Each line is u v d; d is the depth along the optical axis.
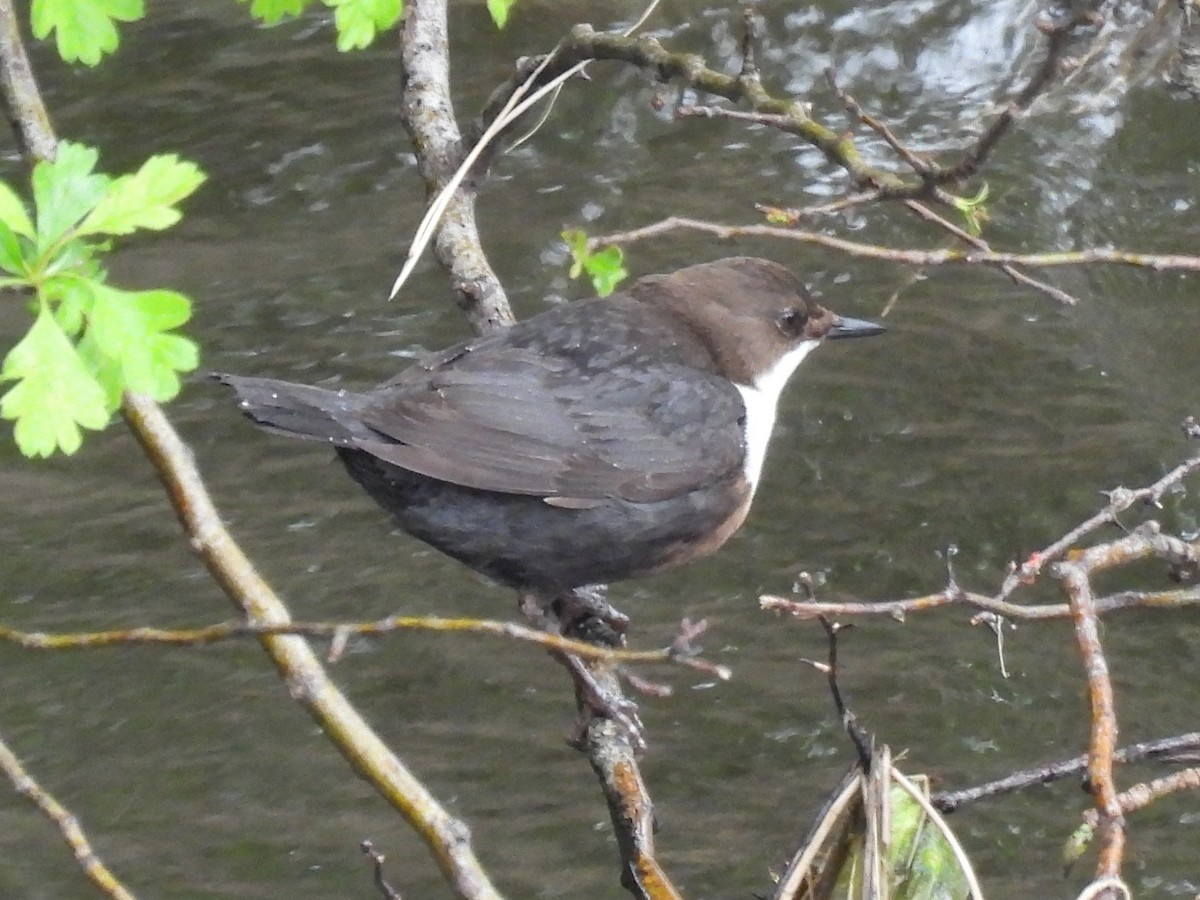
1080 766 5.69
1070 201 14.92
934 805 5.66
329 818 10.16
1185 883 9.43
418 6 8.43
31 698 11.01
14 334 13.96
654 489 7.18
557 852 9.80
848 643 11.16
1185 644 11.03
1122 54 16.16
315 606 11.40
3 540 12.12
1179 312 13.94
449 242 7.93
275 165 16.14
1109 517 5.40
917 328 13.80
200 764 10.52
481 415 6.89
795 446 12.75
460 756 10.49
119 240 15.28
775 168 15.58
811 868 5.72
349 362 13.49
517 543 7.00
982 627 11.23
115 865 9.78
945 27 16.64
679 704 10.79
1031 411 12.92
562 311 7.59
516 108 6.99
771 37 16.70
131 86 17.23
